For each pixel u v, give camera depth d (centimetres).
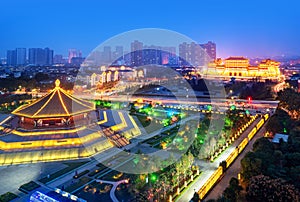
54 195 5050
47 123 8206
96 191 5297
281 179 4797
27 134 7431
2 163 6556
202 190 5162
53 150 6925
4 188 5400
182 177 5775
